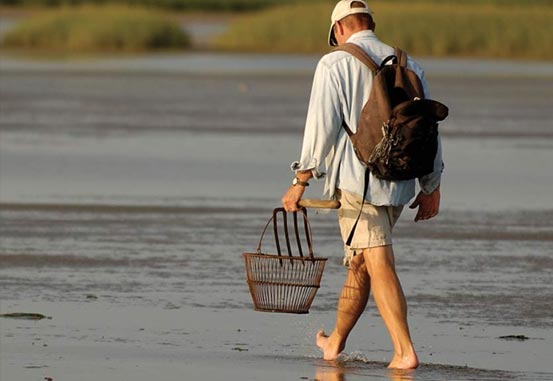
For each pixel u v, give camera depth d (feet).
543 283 100.48
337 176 74.28
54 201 139.85
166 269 104.32
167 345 79.30
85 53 488.85
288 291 75.41
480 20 505.25
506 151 191.11
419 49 500.33
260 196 145.07
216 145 193.67
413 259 109.70
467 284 99.66
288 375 71.82
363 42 74.74
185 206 137.39
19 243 115.44
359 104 73.51
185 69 391.65
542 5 626.23
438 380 71.00
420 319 87.66
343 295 77.05
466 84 340.80
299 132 215.10
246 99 285.23
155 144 194.39
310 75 373.40
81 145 191.72
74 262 106.83
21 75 349.41
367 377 71.51
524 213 135.54
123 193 145.89
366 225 74.13
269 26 529.45
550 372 73.20
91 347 78.28
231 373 72.02
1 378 70.18
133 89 308.19
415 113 71.20
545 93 313.12
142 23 521.65
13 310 88.84
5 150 184.24
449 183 157.79
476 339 82.02
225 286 98.02
